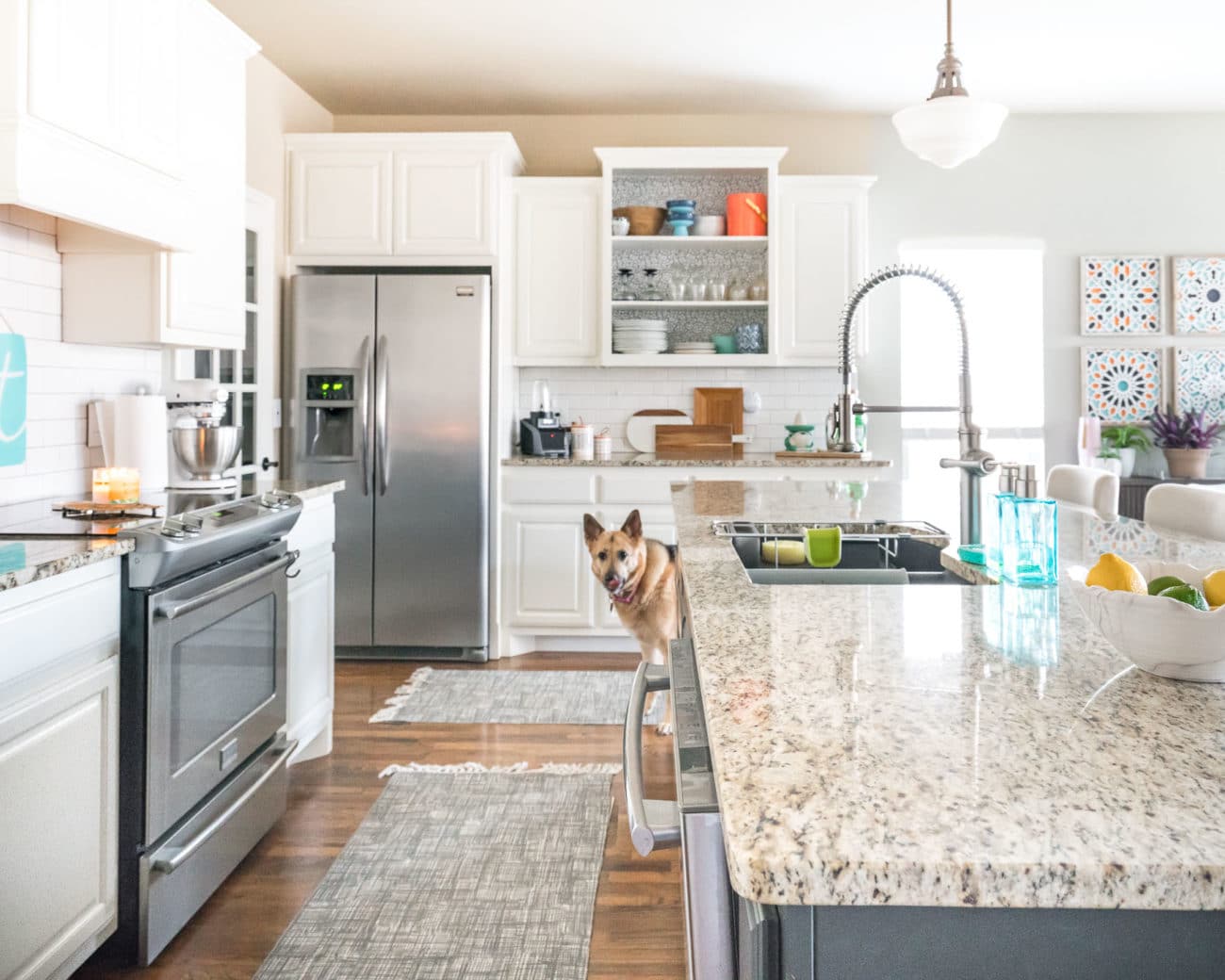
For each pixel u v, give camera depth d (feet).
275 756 8.66
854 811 2.11
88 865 6.17
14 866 5.45
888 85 15.99
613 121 17.65
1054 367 17.67
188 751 7.12
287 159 15.49
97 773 6.27
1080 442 17.22
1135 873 1.84
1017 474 5.03
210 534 7.16
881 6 12.86
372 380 14.96
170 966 6.64
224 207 10.29
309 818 9.12
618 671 14.56
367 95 16.57
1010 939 2.05
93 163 7.66
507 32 13.84
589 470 15.39
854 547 7.65
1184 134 17.46
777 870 1.89
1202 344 17.58
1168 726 2.68
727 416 17.39
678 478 15.39
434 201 15.35
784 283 16.34
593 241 16.20
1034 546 4.89
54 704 5.77
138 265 9.11
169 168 8.86
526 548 15.44
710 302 16.33
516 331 16.25
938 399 17.75
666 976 6.54
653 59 14.89
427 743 11.29
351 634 15.20
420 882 7.86
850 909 2.07
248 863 8.20
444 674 14.40
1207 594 3.34
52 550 6.02
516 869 8.09
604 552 11.37
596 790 9.79
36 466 8.74
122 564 6.56
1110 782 2.27
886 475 17.65
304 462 15.11
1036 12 13.02
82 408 9.46
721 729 2.66
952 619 4.09
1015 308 17.65
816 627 3.96
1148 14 13.08
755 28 13.66
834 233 16.29
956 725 2.69
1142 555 5.92
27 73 6.79
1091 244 17.58
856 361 16.98
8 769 5.40
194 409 10.64
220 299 10.25
